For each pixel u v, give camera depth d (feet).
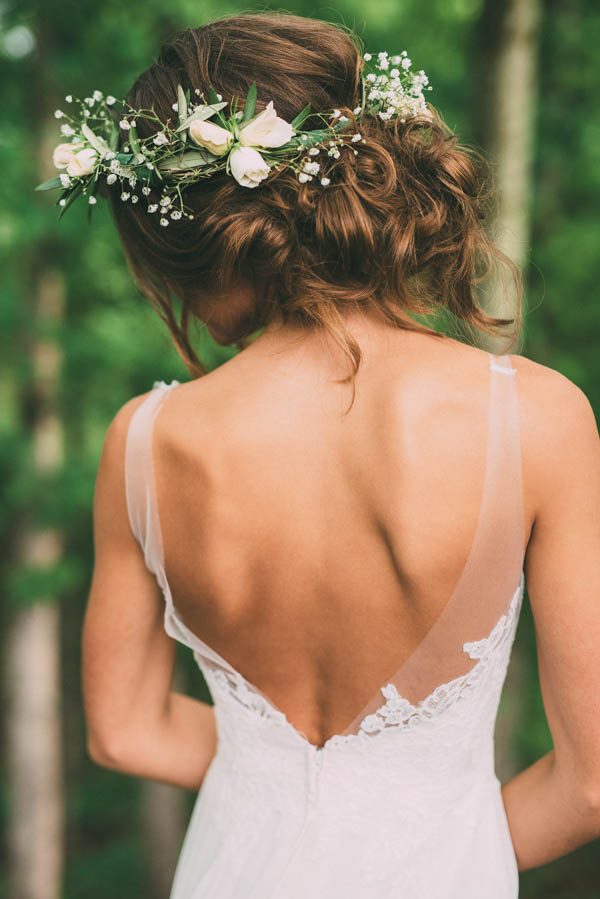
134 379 20.31
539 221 19.27
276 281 3.68
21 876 22.89
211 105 3.56
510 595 3.52
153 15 16.65
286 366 3.66
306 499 3.54
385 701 3.80
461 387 3.41
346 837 3.95
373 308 3.64
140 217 3.90
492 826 4.06
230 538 3.66
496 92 12.81
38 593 19.15
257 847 4.11
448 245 3.77
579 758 3.64
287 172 3.57
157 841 26.21
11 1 16.25
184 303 4.20
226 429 3.64
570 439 3.39
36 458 19.44
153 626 4.44
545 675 3.69
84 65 17.15
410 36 18.17
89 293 20.79
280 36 3.69
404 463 3.34
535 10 12.67
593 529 3.44
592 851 28.07
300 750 4.04
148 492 3.84
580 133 17.33
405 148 3.68
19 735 22.27
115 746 4.64
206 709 5.20
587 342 19.57
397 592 3.51
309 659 3.84
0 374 19.99
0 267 19.22
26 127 18.17
